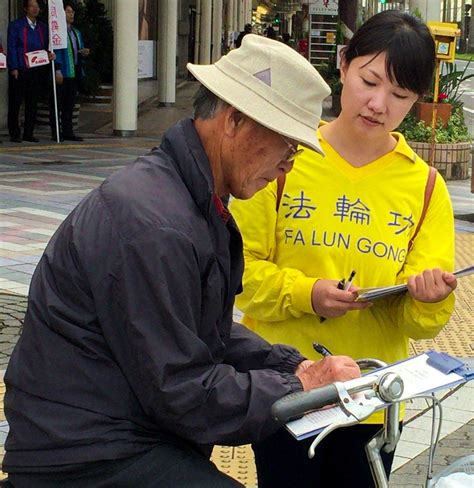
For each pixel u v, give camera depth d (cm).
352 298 270
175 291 208
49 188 1177
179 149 222
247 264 285
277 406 196
